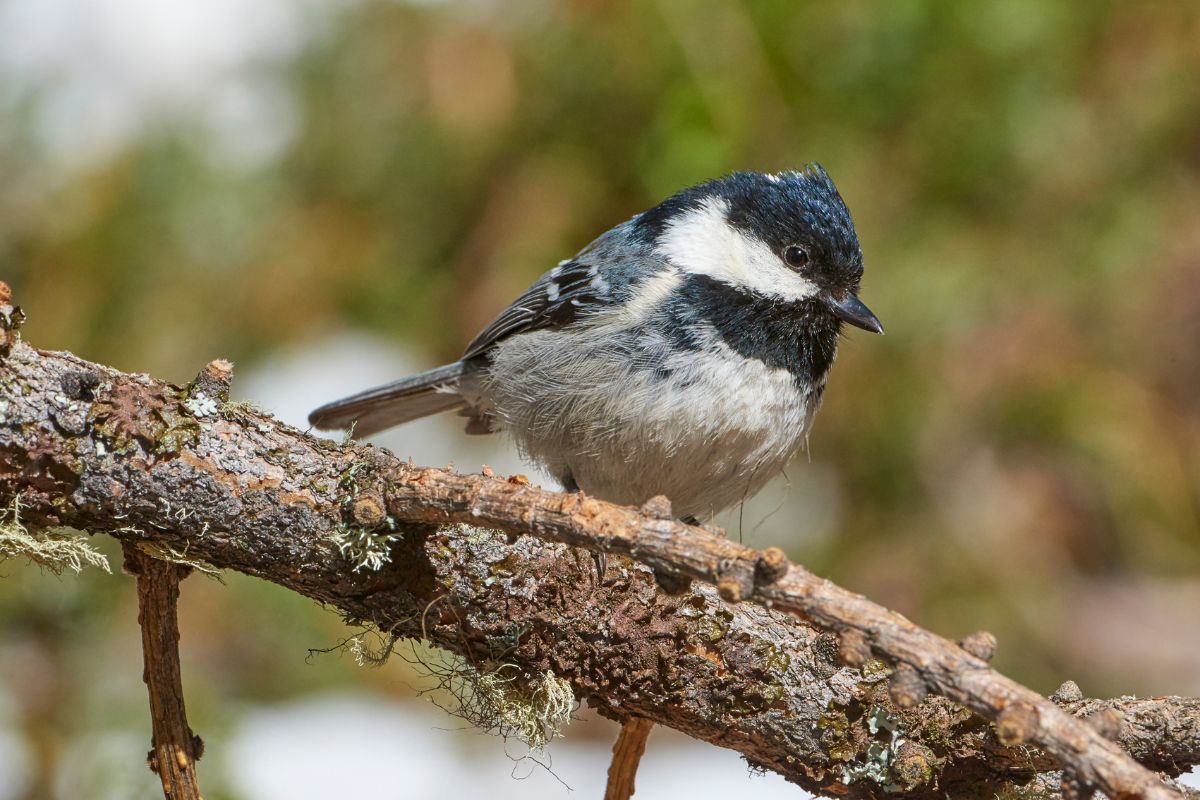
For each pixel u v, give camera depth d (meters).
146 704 9.43
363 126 12.36
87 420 4.43
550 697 4.76
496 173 12.07
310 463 4.65
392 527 4.60
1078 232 11.35
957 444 11.04
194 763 4.81
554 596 4.79
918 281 11.08
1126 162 11.41
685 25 11.51
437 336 12.16
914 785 4.77
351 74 12.48
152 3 13.05
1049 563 10.77
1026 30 11.20
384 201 12.32
